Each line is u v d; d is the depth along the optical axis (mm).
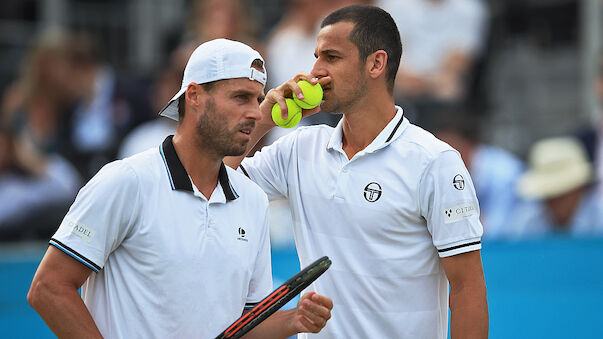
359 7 11961
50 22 29531
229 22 27656
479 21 30156
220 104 10352
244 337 10930
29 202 24875
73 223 10148
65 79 26453
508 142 29797
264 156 12828
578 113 30828
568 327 21094
